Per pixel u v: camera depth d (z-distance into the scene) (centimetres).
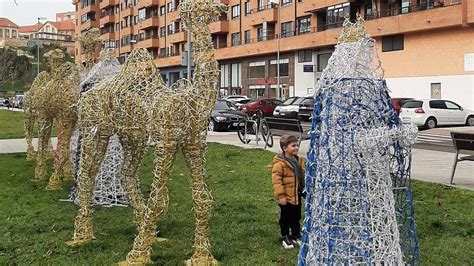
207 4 500
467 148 902
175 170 1127
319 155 409
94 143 611
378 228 392
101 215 733
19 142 1833
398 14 3133
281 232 597
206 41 502
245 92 4709
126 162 601
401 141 386
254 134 1753
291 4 4122
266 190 895
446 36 2953
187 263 528
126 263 534
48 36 11350
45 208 788
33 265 536
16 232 657
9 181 1038
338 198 397
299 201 591
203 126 500
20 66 7350
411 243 457
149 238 536
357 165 393
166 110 485
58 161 955
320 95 416
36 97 1013
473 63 2817
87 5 7631
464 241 593
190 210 759
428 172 1066
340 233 397
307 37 3800
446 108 2486
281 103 2958
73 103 909
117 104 557
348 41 440
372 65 416
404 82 3212
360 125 395
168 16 5684
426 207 743
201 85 498
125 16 6694
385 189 396
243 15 4669
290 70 4162
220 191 891
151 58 560
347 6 3525
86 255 566
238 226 664
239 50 4562
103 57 802
